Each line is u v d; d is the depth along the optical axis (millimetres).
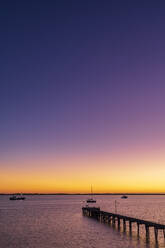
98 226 59625
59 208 132375
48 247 38750
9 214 96625
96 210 79312
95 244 40375
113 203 194000
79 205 165125
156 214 94188
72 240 43688
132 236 46656
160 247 38125
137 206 149125
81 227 58500
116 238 44875
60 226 60906
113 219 61750
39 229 56625
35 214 95625
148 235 44156
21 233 51375
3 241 43562
